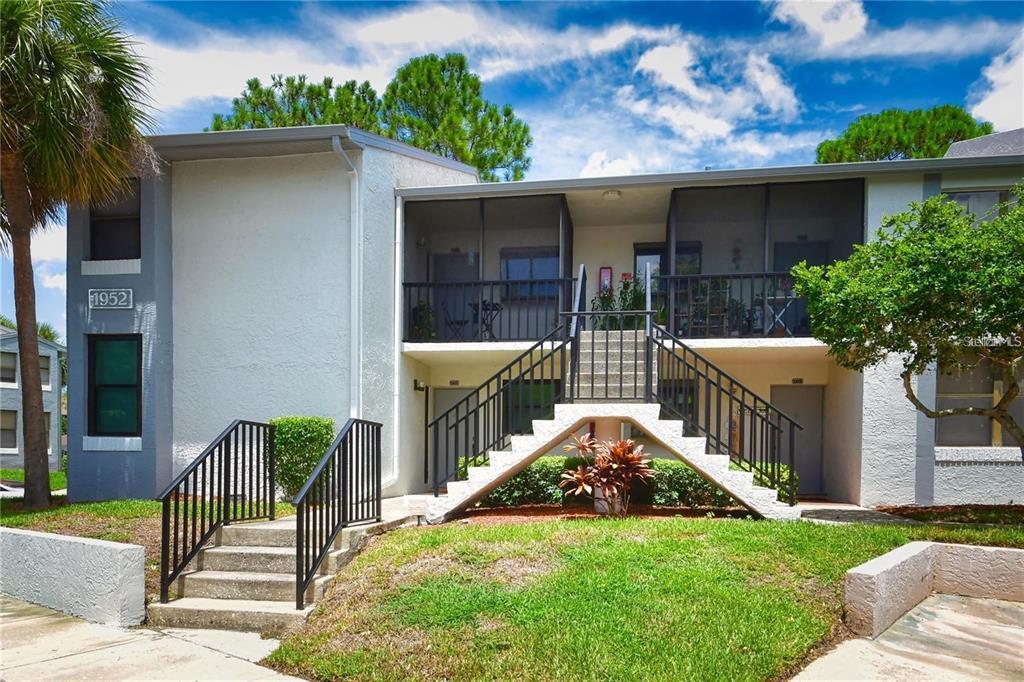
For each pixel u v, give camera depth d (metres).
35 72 8.02
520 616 4.57
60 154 8.25
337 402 10.34
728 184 10.71
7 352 22.48
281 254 10.59
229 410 10.55
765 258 10.55
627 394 9.12
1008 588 5.86
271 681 4.24
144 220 10.44
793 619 4.74
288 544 6.29
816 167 10.21
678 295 11.51
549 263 13.41
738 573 5.43
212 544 6.39
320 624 5.01
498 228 13.50
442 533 6.59
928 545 6.13
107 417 10.51
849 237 11.55
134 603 5.49
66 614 5.84
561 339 10.66
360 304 10.30
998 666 4.39
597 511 8.30
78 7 8.52
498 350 10.95
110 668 4.47
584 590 4.99
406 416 11.46
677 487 9.31
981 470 10.05
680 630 4.38
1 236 9.57
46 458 9.15
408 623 4.66
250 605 5.45
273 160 10.69
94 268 10.49
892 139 20.72
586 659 4.02
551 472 9.69
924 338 7.62
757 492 7.57
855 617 4.98
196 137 9.98
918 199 10.20
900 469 10.12
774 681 4.03
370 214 10.60
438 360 12.20
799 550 5.99
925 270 7.15
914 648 4.70
